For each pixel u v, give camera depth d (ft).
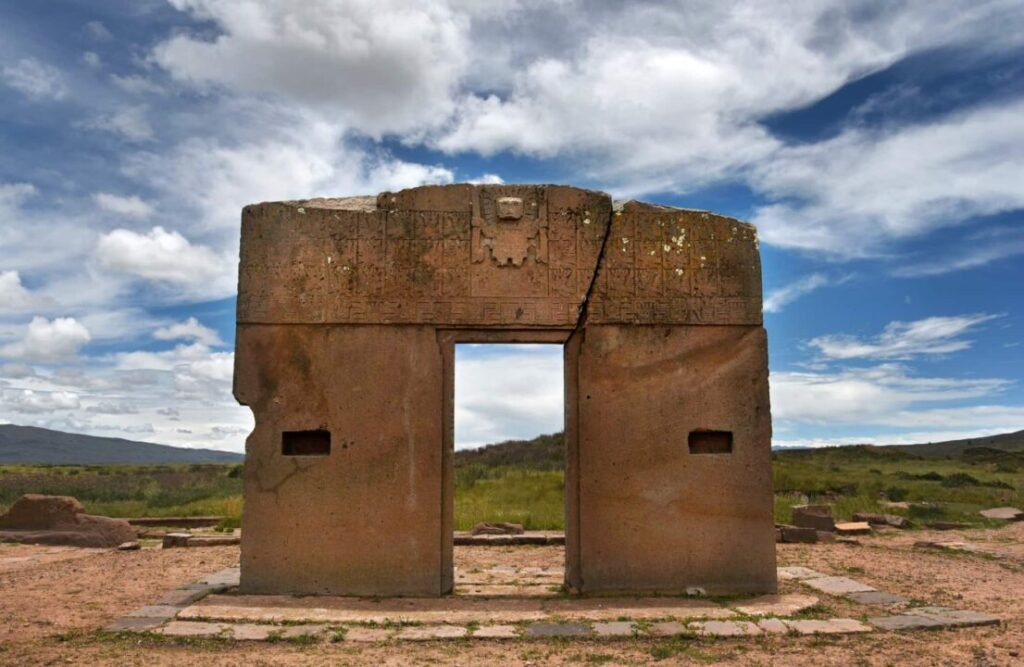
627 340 29.60
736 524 29.12
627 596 28.37
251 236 29.71
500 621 24.72
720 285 30.14
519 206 29.81
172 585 31.07
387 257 29.66
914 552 40.68
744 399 29.68
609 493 28.96
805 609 26.35
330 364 29.19
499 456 138.21
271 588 28.40
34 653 21.31
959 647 21.99
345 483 28.76
